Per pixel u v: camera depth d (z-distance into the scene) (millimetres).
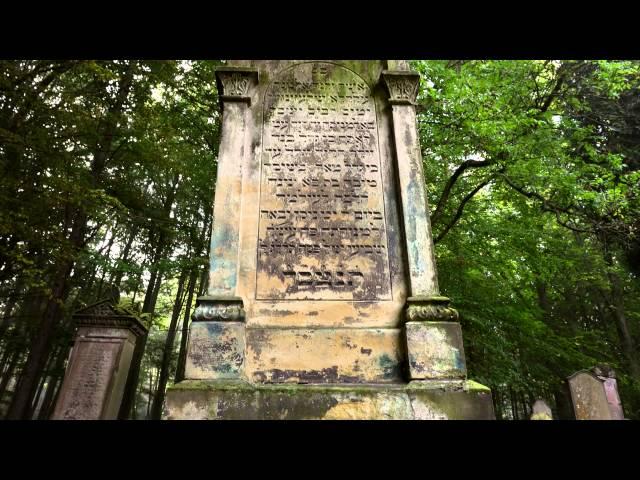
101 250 16141
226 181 4391
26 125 9914
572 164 10086
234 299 3912
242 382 3555
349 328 4000
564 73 10609
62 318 15734
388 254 4336
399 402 3475
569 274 15305
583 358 12867
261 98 4941
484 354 11305
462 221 12305
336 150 4738
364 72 5172
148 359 27156
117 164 14586
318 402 3430
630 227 9914
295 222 4391
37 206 10320
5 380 17141
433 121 10594
